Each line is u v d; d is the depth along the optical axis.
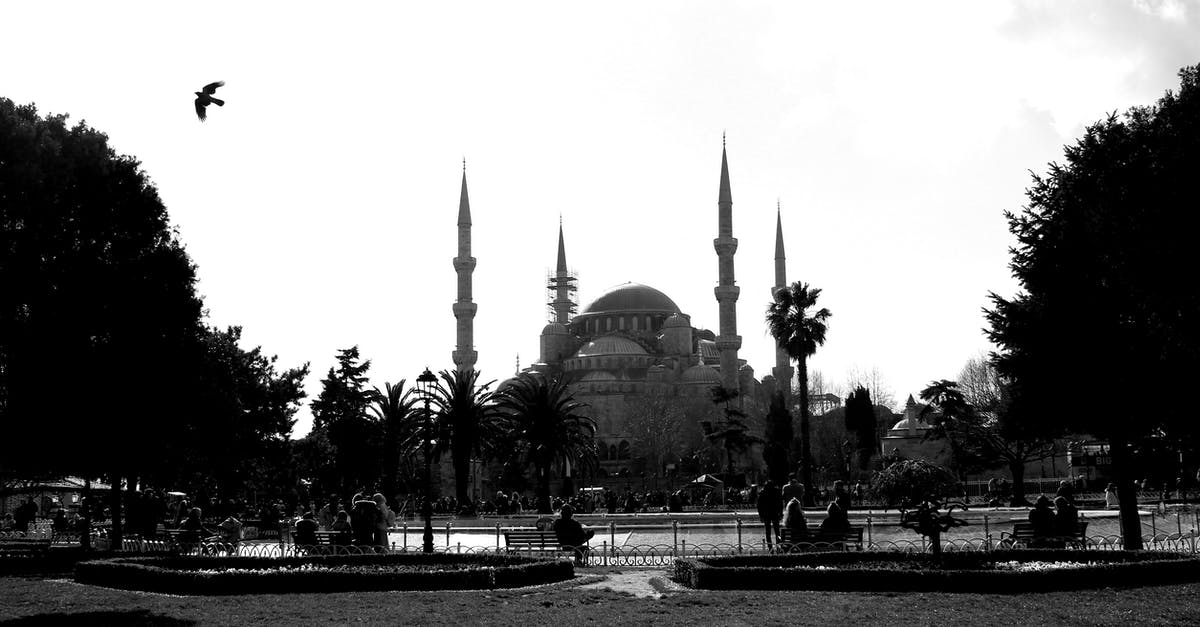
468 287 155.62
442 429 75.62
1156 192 28.30
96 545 43.34
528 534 34.78
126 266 38.91
